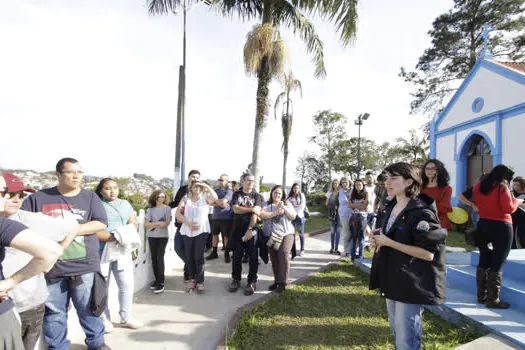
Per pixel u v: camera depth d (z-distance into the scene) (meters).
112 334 3.21
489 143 10.95
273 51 7.90
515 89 10.08
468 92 12.23
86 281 2.67
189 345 3.01
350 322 3.49
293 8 8.48
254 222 4.35
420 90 21.25
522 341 2.71
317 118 27.22
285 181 17.17
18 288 2.08
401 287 2.22
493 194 3.37
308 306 3.91
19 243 1.58
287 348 2.96
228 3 8.84
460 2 18.89
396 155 27.70
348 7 7.80
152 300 4.13
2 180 1.92
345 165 26.12
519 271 4.00
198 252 4.38
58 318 2.59
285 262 4.33
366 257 6.05
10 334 1.60
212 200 4.43
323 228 10.62
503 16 17.44
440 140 13.95
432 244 2.14
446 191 3.91
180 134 9.77
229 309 3.85
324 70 9.16
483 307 3.51
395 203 2.59
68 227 2.43
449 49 19.28
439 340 3.08
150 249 4.45
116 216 3.50
